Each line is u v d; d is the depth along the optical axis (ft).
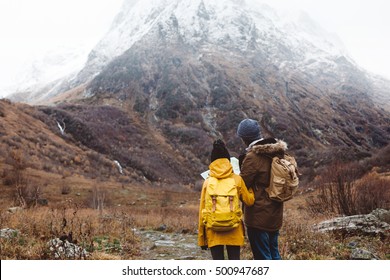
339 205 49.24
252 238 16.29
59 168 173.78
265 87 554.05
